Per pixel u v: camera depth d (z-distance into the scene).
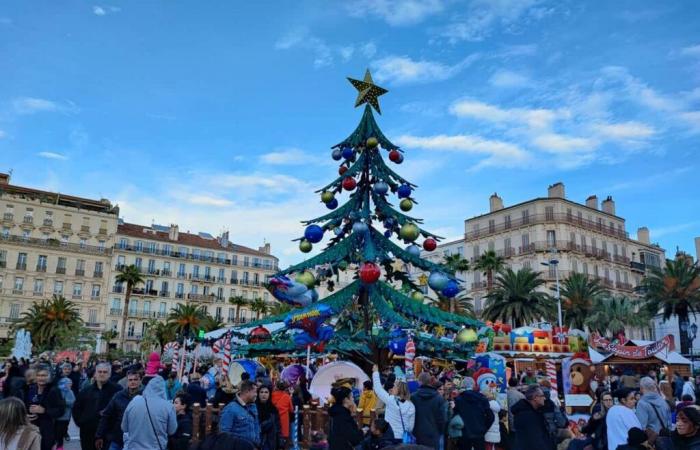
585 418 14.10
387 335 15.55
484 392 9.77
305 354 16.97
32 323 55.97
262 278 86.38
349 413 7.76
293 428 9.94
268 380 8.76
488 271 51.88
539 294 44.47
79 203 73.81
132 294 74.12
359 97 17.05
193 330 65.00
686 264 43.16
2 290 65.69
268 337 18.03
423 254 71.44
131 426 6.08
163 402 6.29
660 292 43.28
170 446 6.50
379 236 16.53
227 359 14.55
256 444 6.37
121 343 66.56
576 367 16.78
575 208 58.38
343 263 16.38
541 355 21.08
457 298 49.69
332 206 16.89
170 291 77.44
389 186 16.77
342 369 12.38
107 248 73.38
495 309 45.66
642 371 27.48
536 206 57.41
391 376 11.20
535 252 56.00
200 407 9.82
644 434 6.16
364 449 7.88
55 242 69.81
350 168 16.52
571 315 47.00
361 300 16.52
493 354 15.36
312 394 12.04
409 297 16.95
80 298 70.12
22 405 4.45
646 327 54.66
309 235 15.33
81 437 7.71
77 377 12.39
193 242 81.56
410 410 7.62
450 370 17.89
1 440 4.25
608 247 60.62
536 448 7.02
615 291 58.69
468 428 8.22
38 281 68.31
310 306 14.16
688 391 14.77
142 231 79.56
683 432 5.44
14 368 10.92
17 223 68.50
